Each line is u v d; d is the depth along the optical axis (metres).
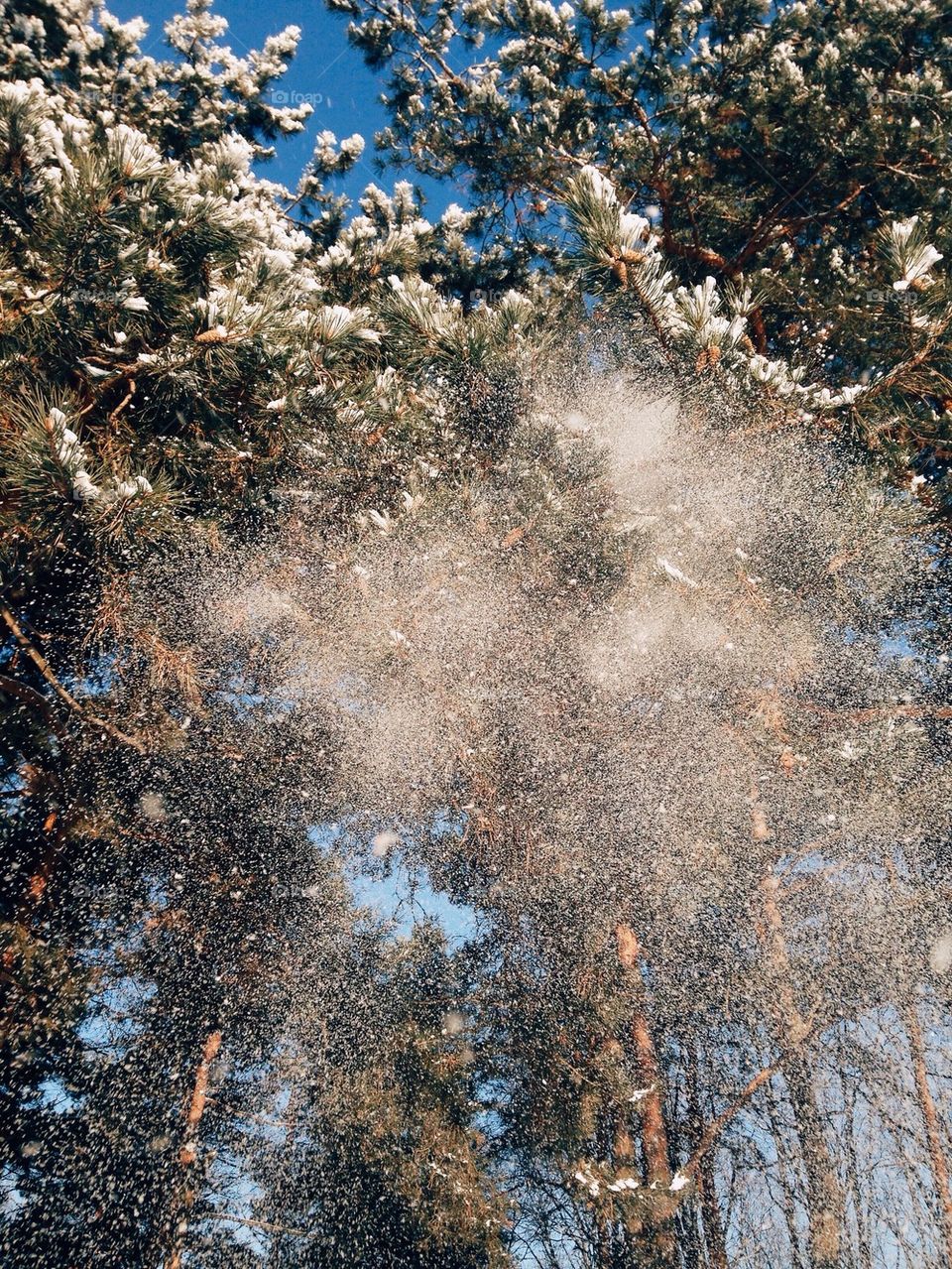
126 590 4.09
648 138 5.55
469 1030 4.59
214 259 4.05
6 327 3.65
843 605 4.57
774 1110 4.14
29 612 4.25
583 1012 4.34
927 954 4.17
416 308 4.05
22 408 3.53
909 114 5.07
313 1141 4.26
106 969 4.44
